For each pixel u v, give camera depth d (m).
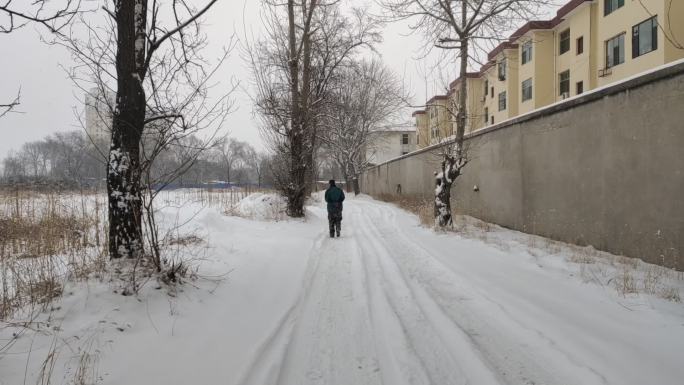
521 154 12.88
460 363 3.76
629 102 8.35
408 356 3.91
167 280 5.01
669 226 7.40
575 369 3.56
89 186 13.91
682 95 7.11
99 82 5.12
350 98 36.50
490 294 5.79
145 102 5.35
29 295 4.27
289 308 5.25
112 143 5.22
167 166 5.41
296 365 3.76
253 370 3.57
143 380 3.17
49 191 12.62
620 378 3.40
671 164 7.35
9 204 10.56
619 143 8.65
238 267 6.68
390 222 15.59
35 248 6.57
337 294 5.97
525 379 3.47
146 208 5.11
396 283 6.58
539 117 11.77
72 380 2.98
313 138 17.77
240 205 15.99
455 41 12.88
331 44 18.91
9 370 2.98
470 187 17.16
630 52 22.19
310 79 17.78
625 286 5.80
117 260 5.04
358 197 39.06
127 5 5.17
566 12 26.89
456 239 10.68
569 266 7.46
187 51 5.86
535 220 12.05
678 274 6.84
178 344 3.86
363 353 4.00
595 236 9.43
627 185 8.43
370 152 55.44
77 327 3.72
